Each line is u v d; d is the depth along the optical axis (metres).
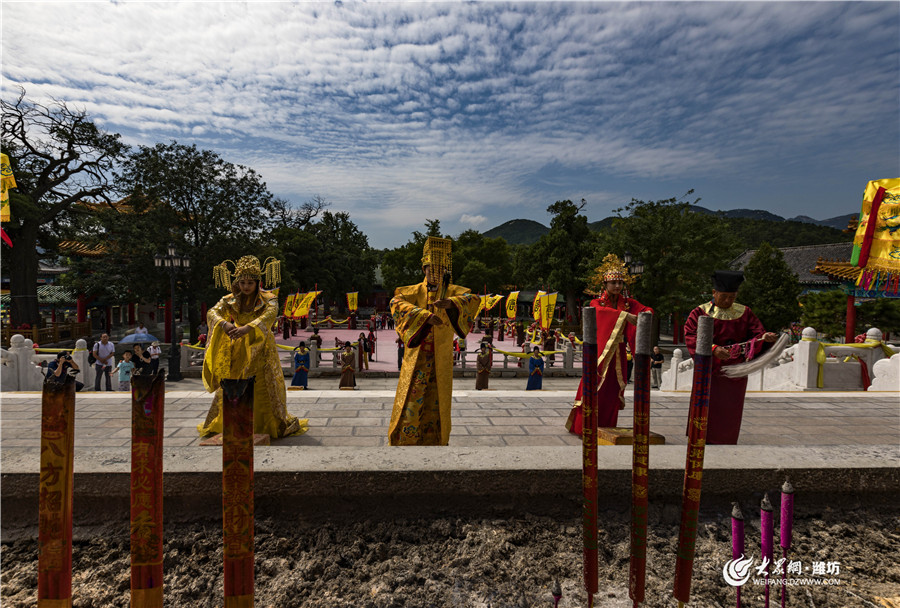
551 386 19.75
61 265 41.06
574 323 46.97
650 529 3.53
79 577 2.95
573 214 47.53
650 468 3.62
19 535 3.30
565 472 3.58
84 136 29.31
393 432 4.86
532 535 3.41
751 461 3.74
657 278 30.33
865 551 3.33
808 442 5.77
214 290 30.50
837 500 3.73
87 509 3.38
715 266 30.75
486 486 3.54
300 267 55.38
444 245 5.00
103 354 14.13
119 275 30.31
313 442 5.39
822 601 2.88
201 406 7.13
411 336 4.70
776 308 34.44
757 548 3.35
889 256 6.70
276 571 3.04
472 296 4.88
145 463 1.81
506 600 2.84
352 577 3.02
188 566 3.06
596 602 2.82
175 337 19.53
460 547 3.28
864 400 8.12
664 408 7.50
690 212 31.00
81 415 6.42
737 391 4.86
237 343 5.14
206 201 30.53
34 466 3.42
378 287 78.12
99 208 32.84
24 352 11.34
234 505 1.83
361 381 20.38
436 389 4.84
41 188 29.34
